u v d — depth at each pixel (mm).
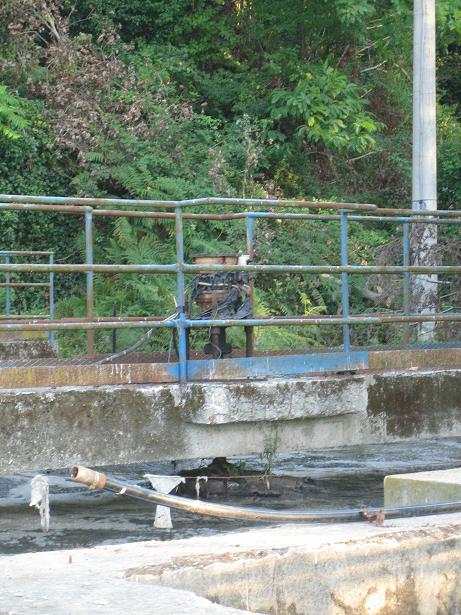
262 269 14938
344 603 7922
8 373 13211
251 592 7379
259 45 47000
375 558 8102
